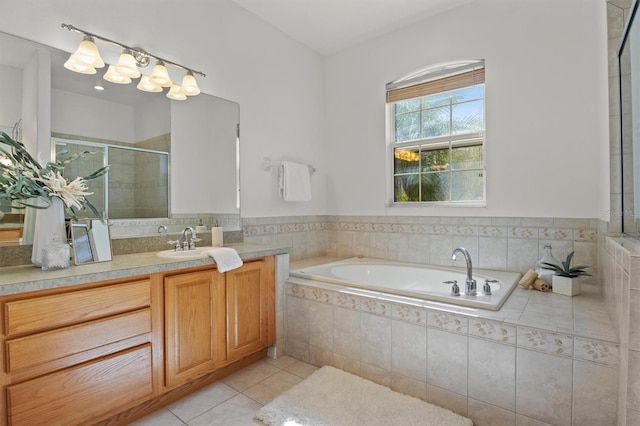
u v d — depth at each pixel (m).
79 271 1.48
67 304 1.38
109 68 2.01
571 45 2.31
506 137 2.56
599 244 2.15
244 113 2.79
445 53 2.84
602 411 1.35
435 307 1.79
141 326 1.62
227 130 2.66
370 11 2.81
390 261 3.12
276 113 3.08
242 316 2.12
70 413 1.38
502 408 1.57
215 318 1.96
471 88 2.83
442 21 2.85
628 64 1.58
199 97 2.47
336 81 3.55
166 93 2.28
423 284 2.78
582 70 2.27
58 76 1.81
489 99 2.63
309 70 3.45
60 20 1.81
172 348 1.74
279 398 1.80
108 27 1.99
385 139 3.22
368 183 3.34
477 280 2.41
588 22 2.25
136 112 2.13
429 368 1.79
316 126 3.54
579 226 2.29
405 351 1.87
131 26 2.09
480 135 2.77
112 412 1.52
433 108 3.03
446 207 2.86
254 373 2.14
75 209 1.86
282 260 2.42
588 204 2.26
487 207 2.65
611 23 1.82
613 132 1.80
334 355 2.17
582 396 1.39
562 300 1.90
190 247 2.29
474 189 2.82
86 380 1.43
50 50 1.78
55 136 1.80
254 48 2.87
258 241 2.89
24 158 1.62
